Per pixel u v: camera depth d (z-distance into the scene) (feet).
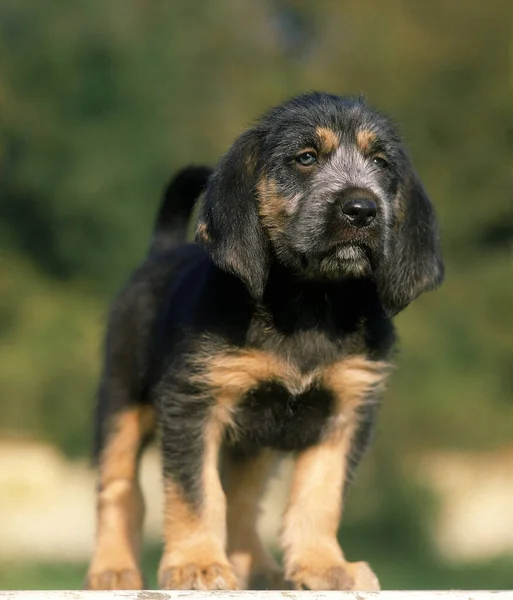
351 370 17.75
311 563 17.20
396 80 73.92
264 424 18.06
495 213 70.74
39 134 67.41
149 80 70.85
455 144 73.10
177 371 17.57
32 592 13.23
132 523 19.76
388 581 47.67
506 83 74.02
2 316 67.56
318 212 17.20
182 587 16.15
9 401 64.23
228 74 74.90
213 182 17.63
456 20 75.92
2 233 68.59
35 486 64.08
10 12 71.31
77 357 64.75
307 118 17.95
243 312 17.46
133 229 66.95
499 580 47.96
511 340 67.92
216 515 17.12
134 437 19.95
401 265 18.03
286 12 80.94
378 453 63.36
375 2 78.54
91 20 71.00
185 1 76.64
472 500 66.13
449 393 64.28
